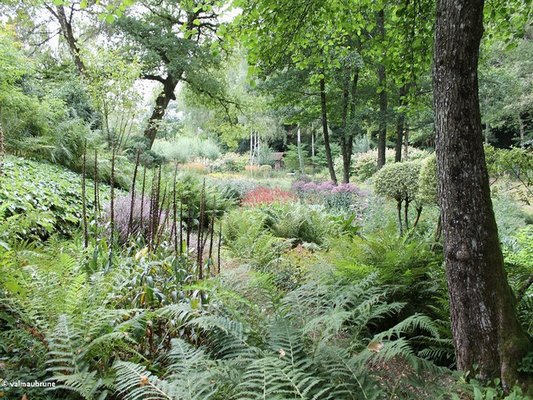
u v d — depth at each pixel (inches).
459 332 97.3
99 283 101.9
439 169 98.0
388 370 99.0
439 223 191.0
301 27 179.6
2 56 279.4
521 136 839.1
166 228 175.2
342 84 503.2
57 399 76.7
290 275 182.4
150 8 586.2
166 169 478.0
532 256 195.9
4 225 122.2
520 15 187.6
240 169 923.4
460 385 85.1
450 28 91.6
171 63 573.6
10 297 99.3
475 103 94.0
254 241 222.7
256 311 110.4
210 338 104.1
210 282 116.6
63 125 327.0
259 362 75.5
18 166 240.2
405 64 190.1
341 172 884.0
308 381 79.0
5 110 288.4
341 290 130.0
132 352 95.5
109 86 411.2
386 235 173.5
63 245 149.5
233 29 164.1
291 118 582.6
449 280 98.7
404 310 137.0
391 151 853.8
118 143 445.7
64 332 82.1
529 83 730.2
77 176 303.3
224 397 75.2
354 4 181.6
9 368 81.4
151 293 110.5
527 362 88.4
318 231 282.4
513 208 299.1
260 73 188.9
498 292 94.3
